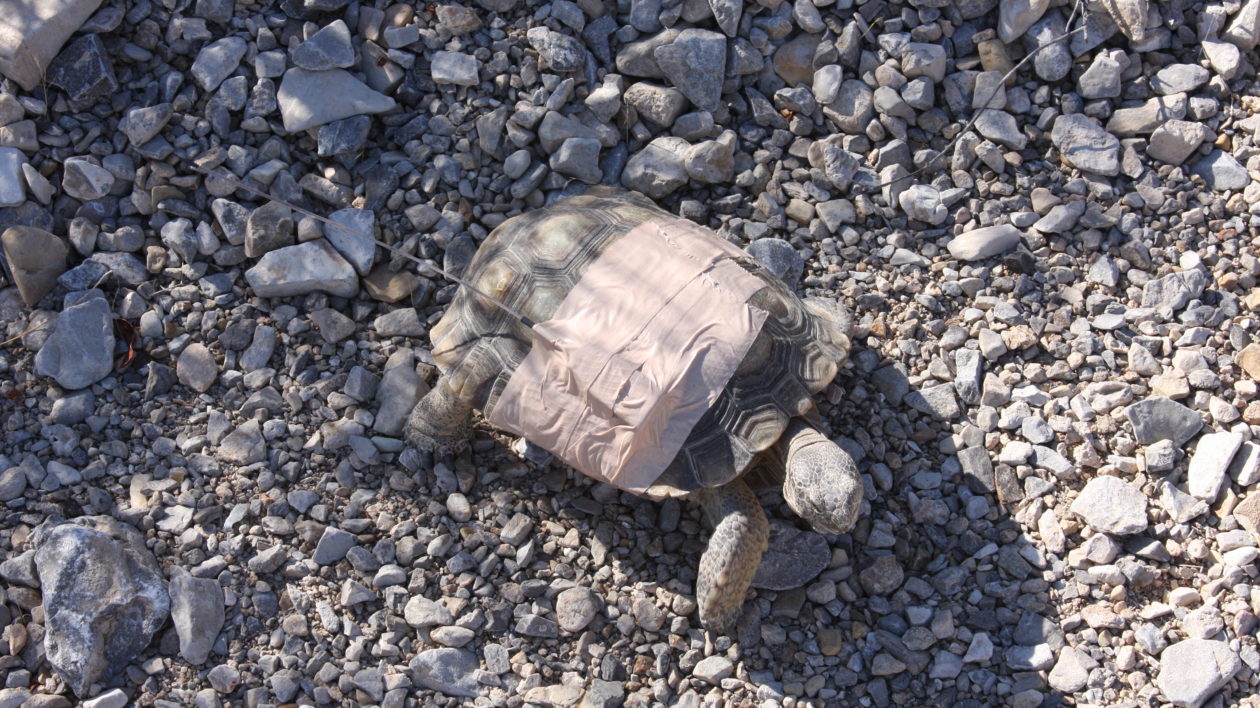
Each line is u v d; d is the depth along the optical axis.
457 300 1.32
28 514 1.29
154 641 1.26
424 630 1.27
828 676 1.26
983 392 1.35
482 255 1.33
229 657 1.26
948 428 1.34
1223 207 1.41
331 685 1.25
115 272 1.36
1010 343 1.36
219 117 1.39
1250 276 1.38
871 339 1.37
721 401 1.24
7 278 1.35
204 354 1.34
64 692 1.24
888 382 1.35
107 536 1.26
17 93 1.38
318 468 1.32
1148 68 1.44
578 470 1.30
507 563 1.29
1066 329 1.37
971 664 1.26
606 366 1.24
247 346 1.35
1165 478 1.31
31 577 1.26
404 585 1.28
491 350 1.28
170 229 1.37
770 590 1.28
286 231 1.37
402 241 1.39
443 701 1.25
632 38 1.44
